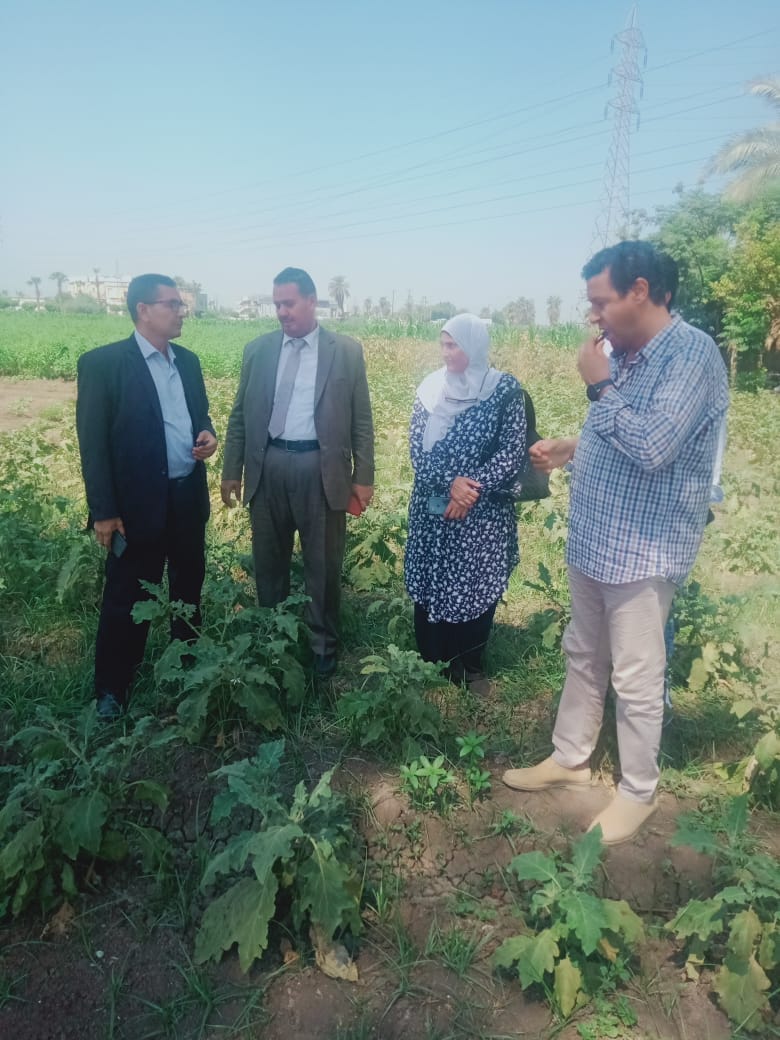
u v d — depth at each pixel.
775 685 3.51
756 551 5.60
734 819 2.40
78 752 2.67
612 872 2.59
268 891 2.31
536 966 2.15
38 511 5.70
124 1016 2.24
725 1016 2.19
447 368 3.31
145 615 3.16
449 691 3.61
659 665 2.57
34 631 4.19
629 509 2.45
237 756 3.09
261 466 3.57
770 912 2.26
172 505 3.44
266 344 3.59
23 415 13.05
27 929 2.48
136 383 3.22
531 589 4.82
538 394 13.73
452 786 2.95
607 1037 2.12
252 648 3.43
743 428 10.55
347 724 3.28
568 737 2.93
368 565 4.97
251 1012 2.21
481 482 3.24
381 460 7.82
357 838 2.72
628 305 2.36
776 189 20.86
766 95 22.09
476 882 2.63
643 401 2.39
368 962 2.37
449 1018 2.19
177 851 2.76
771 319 18.97
